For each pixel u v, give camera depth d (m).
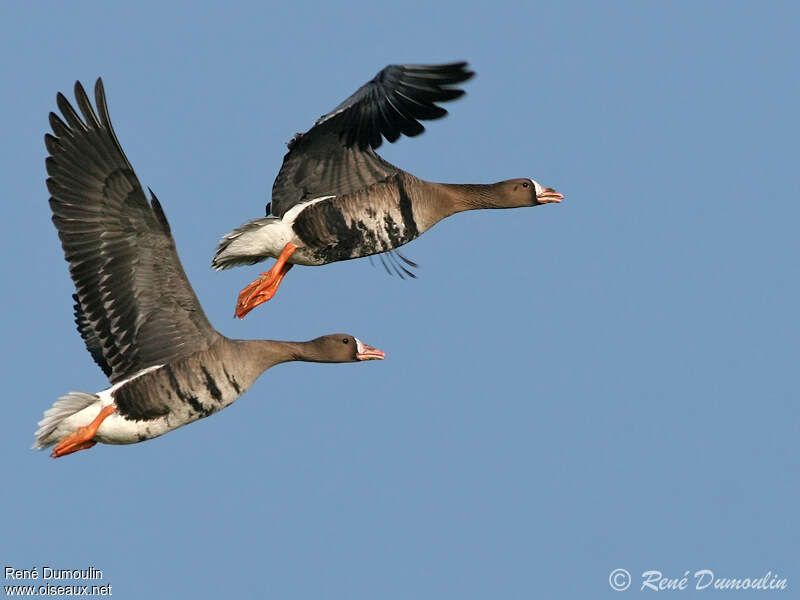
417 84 16.36
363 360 18.05
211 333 16.42
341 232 18.53
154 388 16.09
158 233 15.65
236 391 16.58
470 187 20.23
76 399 15.94
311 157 18.19
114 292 15.81
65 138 15.49
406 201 18.98
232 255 18.53
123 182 15.42
